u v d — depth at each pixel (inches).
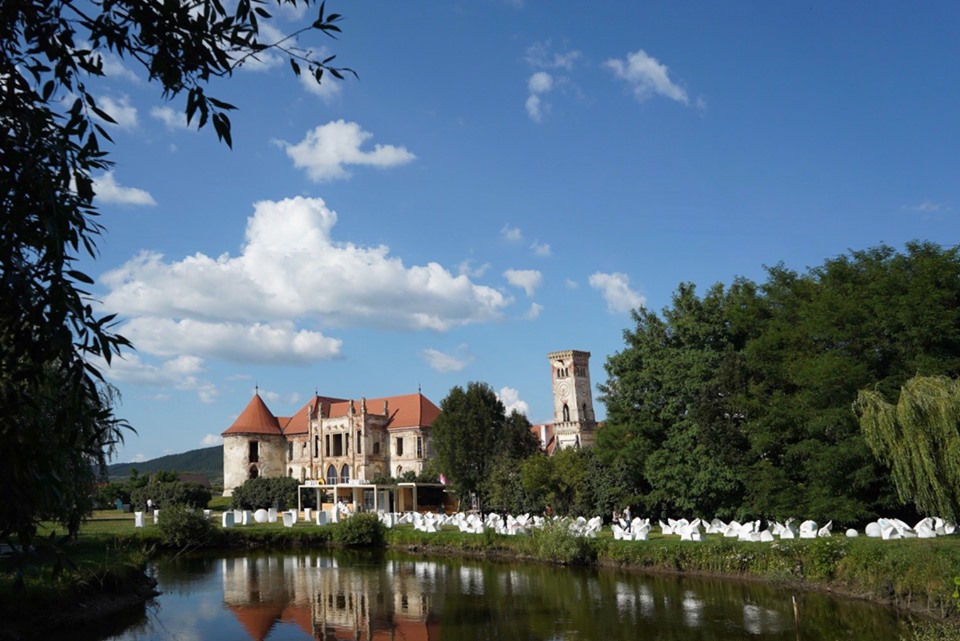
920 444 1195.9
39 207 259.3
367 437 5024.6
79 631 1115.3
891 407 1258.6
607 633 1047.6
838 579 1237.1
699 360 2034.9
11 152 261.0
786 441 1770.4
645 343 2161.7
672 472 1952.5
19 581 283.4
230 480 5315.0
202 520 2244.1
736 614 1129.4
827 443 1642.5
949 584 993.5
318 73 303.4
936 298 1561.3
